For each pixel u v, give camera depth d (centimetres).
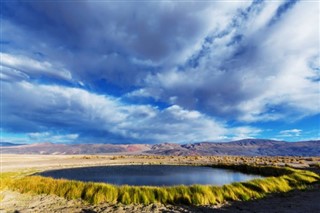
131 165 4956
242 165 3681
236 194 1287
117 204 1167
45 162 5397
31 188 1468
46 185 1468
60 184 1458
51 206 1127
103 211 1038
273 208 1019
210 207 1093
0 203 1163
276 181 1539
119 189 1321
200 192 1245
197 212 1005
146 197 1214
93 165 4878
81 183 1430
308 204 1067
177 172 3491
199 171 3603
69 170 3800
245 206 1083
